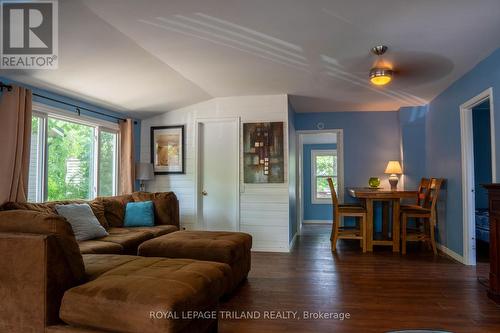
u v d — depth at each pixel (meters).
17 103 3.05
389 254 4.61
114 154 4.98
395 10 2.53
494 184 2.77
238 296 2.97
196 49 3.26
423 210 4.71
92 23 2.66
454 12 2.54
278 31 2.89
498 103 3.22
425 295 2.98
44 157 3.62
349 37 2.99
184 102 5.11
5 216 1.96
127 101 4.57
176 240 3.17
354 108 5.91
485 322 2.43
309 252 4.80
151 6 2.46
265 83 4.41
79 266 1.98
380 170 6.05
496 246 2.80
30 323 1.84
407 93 4.87
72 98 4.02
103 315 1.73
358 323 2.42
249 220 5.05
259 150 5.05
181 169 5.33
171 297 1.70
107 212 4.19
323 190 8.48
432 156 5.27
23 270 1.85
